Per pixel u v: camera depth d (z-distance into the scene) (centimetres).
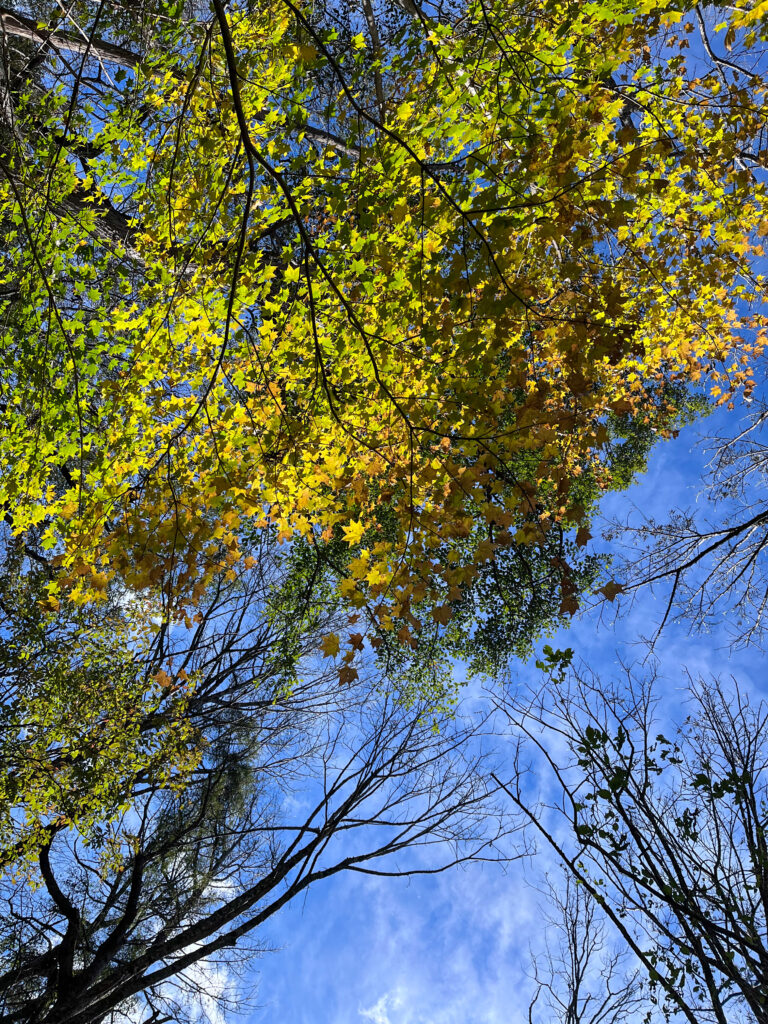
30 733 821
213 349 473
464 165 360
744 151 624
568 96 351
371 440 434
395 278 392
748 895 387
